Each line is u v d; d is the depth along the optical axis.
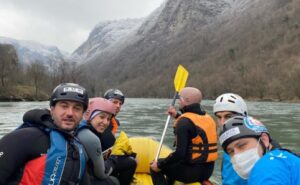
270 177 1.92
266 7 161.38
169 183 4.94
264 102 66.25
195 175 4.53
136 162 4.81
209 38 168.62
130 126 19.98
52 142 2.53
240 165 2.20
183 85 5.84
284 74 85.88
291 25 122.50
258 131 2.19
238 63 112.62
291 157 2.02
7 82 70.56
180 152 4.41
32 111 2.65
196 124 4.45
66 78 92.56
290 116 27.45
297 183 1.93
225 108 3.72
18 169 2.48
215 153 4.59
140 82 153.12
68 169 2.54
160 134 16.45
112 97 5.21
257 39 127.44
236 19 179.12
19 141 2.46
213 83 98.81
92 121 4.03
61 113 2.65
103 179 3.75
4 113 29.42
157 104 55.44
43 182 2.46
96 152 3.47
